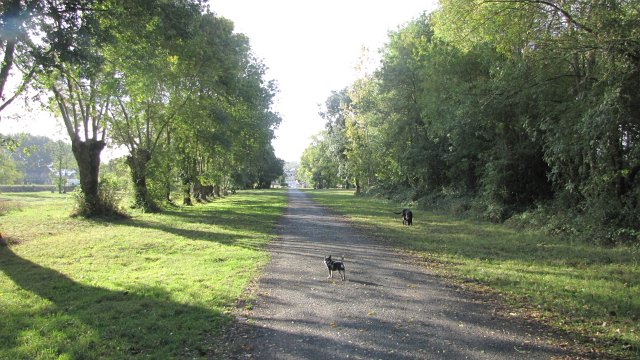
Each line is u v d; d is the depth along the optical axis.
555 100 16.25
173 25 15.55
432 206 29.59
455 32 15.98
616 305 7.19
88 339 5.64
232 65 27.12
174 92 25.98
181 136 30.81
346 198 51.78
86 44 12.32
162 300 7.52
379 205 36.81
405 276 9.59
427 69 25.86
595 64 14.05
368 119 37.56
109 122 24.56
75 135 21.95
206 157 39.69
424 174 31.86
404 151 32.41
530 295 7.92
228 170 40.59
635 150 12.72
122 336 5.85
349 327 6.29
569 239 14.40
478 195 25.12
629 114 12.24
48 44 12.45
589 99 13.13
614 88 11.93
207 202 42.34
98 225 19.64
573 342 5.66
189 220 22.59
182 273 9.77
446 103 22.70
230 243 14.45
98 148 22.56
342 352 5.39
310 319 6.66
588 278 9.25
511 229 17.95
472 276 9.52
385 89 32.97
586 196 14.58
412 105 31.95
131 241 14.71
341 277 9.44
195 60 23.95
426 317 6.72
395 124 32.69
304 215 26.78
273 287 8.58
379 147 36.34
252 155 44.56
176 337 5.82
